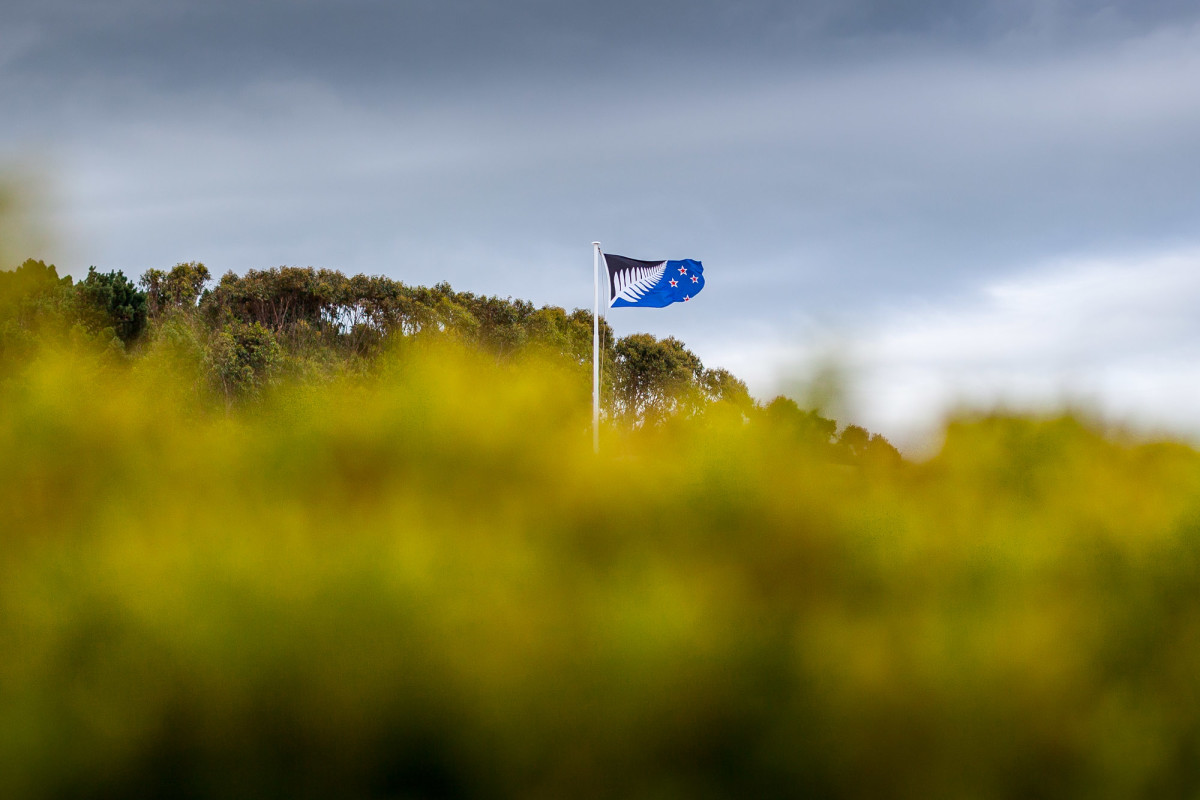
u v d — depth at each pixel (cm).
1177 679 80
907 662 74
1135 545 88
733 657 72
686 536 86
